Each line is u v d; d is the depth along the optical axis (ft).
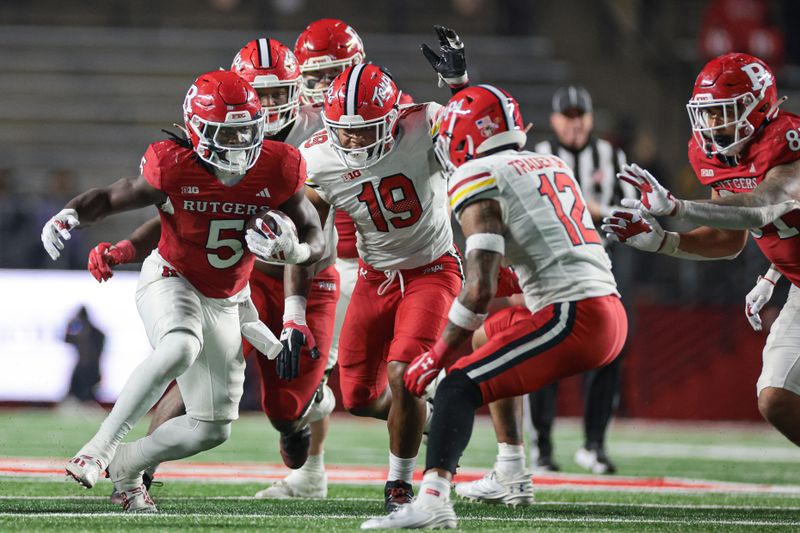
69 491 52.75
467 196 40.91
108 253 47.88
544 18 181.57
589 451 71.20
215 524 41.96
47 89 170.91
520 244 41.73
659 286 130.72
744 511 51.21
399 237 49.65
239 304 47.57
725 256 49.55
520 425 51.93
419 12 183.93
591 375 70.79
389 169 48.78
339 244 58.90
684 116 167.84
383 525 40.40
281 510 47.85
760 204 44.24
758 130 46.34
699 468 76.79
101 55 175.22
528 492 51.49
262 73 51.80
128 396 43.09
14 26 177.88
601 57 176.04
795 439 47.96
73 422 102.89
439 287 49.52
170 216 45.06
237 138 42.68
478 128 42.16
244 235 45.09
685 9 179.01
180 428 45.85
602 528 43.37
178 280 45.57
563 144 70.59
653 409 125.39
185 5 183.62
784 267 49.01
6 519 41.73
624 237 46.91
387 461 77.15
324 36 56.29
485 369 40.91
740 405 126.72
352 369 51.65
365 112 46.83
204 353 45.91
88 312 113.09
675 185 142.61
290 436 53.16
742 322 127.85
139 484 46.47
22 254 116.47
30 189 153.79
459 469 71.92
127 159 164.04
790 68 165.68
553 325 41.11
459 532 40.34
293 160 45.06
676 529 43.68
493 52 177.88
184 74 175.42
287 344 46.70
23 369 112.06
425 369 40.78
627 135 133.90
